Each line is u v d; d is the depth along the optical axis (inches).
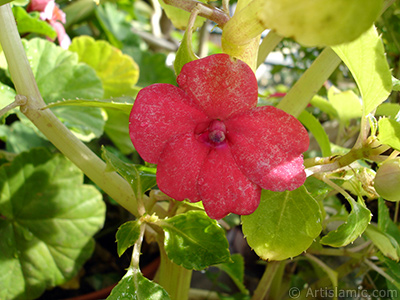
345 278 6.2
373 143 3.1
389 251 4.0
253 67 2.8
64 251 6.0
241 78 2.5
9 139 7.2
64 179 6.1
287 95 4.2
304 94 4.1
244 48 2.7
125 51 9.8
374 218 6.7
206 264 3.4
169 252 3.4
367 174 3.3
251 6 2.3
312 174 3.3
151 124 2.6
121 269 7.4
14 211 5.9
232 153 2.8
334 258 6.5
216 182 2.8
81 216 6.1
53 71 6.2
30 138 7.7
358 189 3.6
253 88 2.6
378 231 4.0
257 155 2.8
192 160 2.8
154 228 4.0
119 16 10.4
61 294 6.9
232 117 2.7
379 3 1.8
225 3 2.9
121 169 3.4
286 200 3.4
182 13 4.5
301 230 3.3
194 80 2.5
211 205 2.8
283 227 3.4
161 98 2.6
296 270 7.5
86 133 6.0
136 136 2.6
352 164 3.3
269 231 3.4
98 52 7.4
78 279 6.6
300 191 3.4
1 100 5.2
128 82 7.8
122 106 3.0
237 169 2.8
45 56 6.2
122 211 8.0
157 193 3.9
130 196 3.9
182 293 4.5
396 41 6.0
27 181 5.9
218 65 2.5
